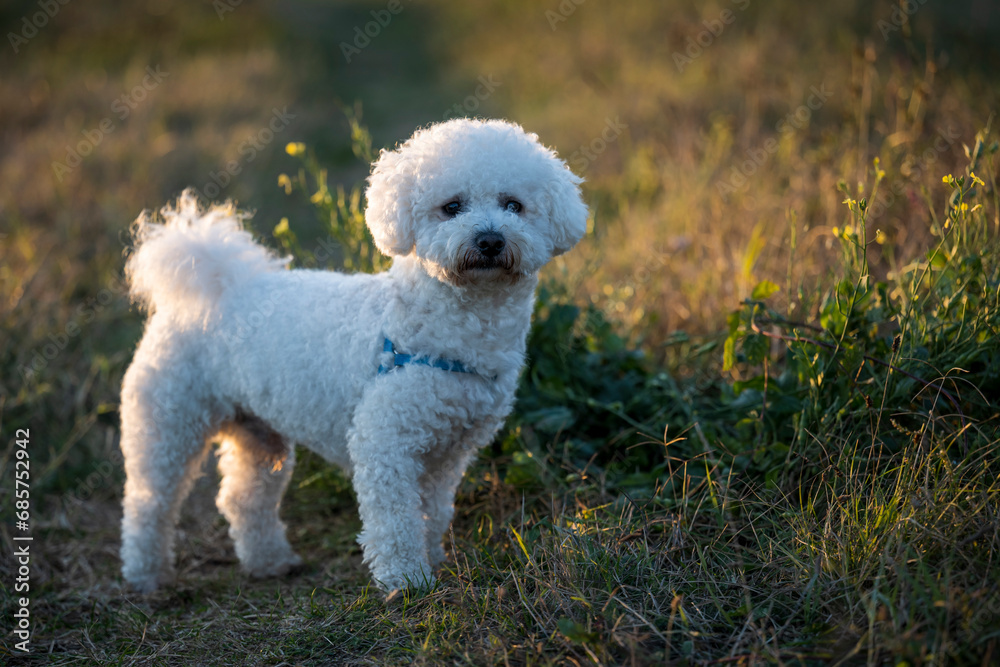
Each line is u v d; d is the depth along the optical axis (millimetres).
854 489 2494
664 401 3578
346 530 3473
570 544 2533
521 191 2625
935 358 2826
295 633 2514
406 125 8953
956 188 2812
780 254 4305
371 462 2582
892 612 1916
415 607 2520
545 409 3475
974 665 1809
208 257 2898
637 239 5164
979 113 4789
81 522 3662
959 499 2354
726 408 3338
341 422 2764
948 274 2969
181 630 2719
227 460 3273
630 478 3082
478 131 2658
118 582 3203
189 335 2971
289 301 2848
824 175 4559
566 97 8945
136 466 3082
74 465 3977
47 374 4359
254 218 6652
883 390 2752
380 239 2646
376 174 2719
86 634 2709
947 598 1942
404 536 2617
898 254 4039
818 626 2117
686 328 4227
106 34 11438
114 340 4902
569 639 2090
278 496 3232
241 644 2551
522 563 2598
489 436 2865
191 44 11570
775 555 2479
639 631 2184
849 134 4848
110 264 5492
